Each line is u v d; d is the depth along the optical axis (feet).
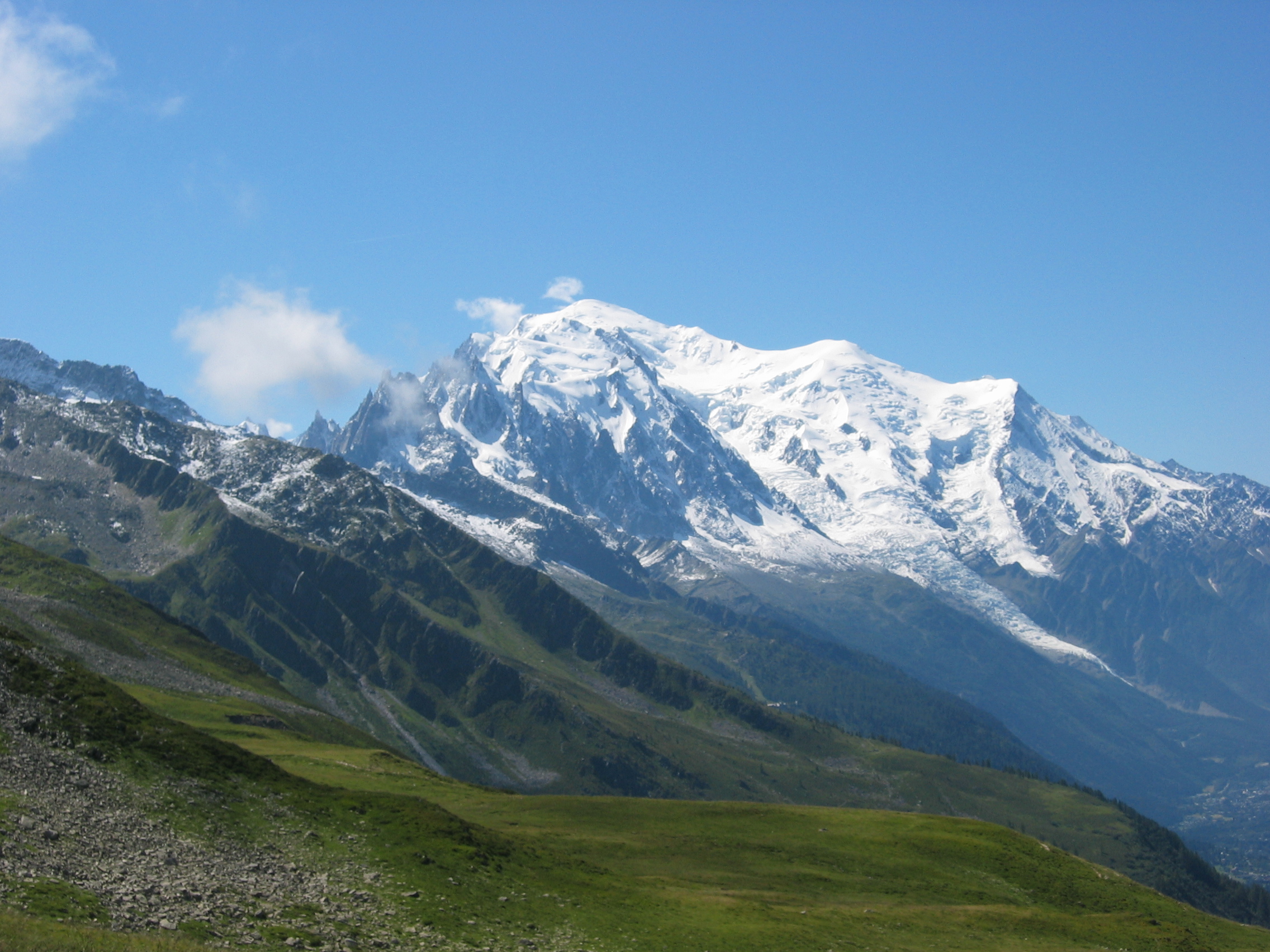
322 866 339.77
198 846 320.29
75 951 221.25
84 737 354.74
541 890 385.09
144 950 230.48
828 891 515.91
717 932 386.73
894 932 442.09
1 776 307.17
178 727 394.73
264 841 343.67
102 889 267.18
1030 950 448.24
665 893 433.48
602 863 500.33
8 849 267.80
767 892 491.72
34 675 374.43
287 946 266.98
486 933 325.42
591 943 342.03
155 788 345.51
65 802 310.04
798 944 392.88
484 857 392.27
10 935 219.20
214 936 260.42
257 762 400.26
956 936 453.99
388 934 299.79
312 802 388.16
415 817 402.72
